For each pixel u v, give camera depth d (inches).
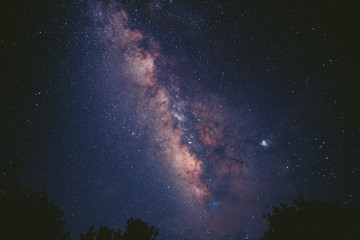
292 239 135.2
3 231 174.6
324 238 121.5
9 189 184.4
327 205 137.2
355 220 121.2
